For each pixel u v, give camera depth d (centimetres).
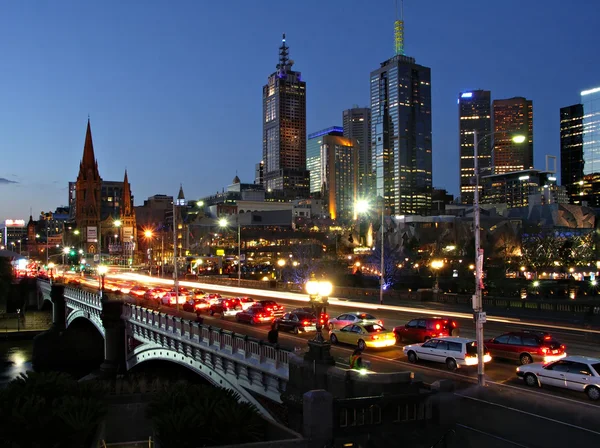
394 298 6675
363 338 3400
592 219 18462
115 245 19638
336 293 7550
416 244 14038
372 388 1991
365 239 16250
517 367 2841
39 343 7669
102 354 7794
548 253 11775
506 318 4722
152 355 4731
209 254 18625
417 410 1911
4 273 12644
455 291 8975
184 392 2222
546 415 2056
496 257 12644
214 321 4888
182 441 1912
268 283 9100
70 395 2395
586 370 2305
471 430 1897
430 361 2967
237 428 1948
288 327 4122
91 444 2162
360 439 1788
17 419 2002
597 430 1888
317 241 18462
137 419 2738
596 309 4756
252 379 2989
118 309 5688
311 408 1769
